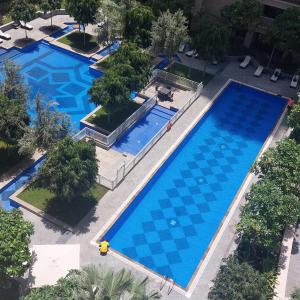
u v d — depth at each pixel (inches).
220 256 1073.5
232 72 1884.8
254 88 1787.6
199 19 1971.0
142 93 1647.4
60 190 1049.5
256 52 2032.5
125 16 1678.2
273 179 1082.1
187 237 1164.5
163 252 1116.5
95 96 1363.2
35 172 1264.8
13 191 1209.4
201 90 1711.4
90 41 1950.1
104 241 1051.3
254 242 975.0
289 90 1806.1
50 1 1939.0
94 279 748.6
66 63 1823.3
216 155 1460.4
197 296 974.4
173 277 1057.5
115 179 1209.4
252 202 1007.0
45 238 1055.6
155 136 1392.7
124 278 741.3
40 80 1706.4
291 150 1131.9
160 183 1323.8
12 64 1272.1
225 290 864.3
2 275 823.7
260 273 941.8
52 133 1138.7
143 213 1217.4
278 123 1605.6
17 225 860.0
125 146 1408.7
